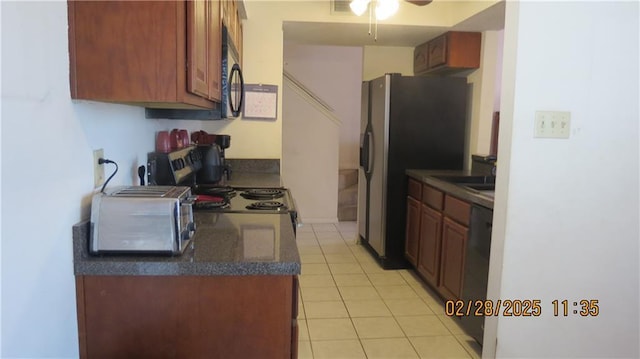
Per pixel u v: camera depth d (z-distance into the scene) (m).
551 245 2.03
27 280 1.05
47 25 1.12
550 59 1.92
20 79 1.00
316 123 5.31
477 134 3.79
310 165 5.37
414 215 3.62
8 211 0.97
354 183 6.22
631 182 2.02
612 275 2.07
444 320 2.86
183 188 1.51
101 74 1.26
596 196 2.02
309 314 2.92
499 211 2.06
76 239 1.27
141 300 1.31
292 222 1.89
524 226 2.01
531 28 1.90
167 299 1.31
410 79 3.73
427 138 3.80
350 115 6.53
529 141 1.96
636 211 2.04
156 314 1.32
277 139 3.45
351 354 2.44
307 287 3.40
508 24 1.96
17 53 0.99
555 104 1.95
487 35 3.64
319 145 5.35
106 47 1.26
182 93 1.31
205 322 1.33
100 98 1.27
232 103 2.45
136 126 1.87
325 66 6.36
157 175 2.04
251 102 3.38
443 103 3.78
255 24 3.33
